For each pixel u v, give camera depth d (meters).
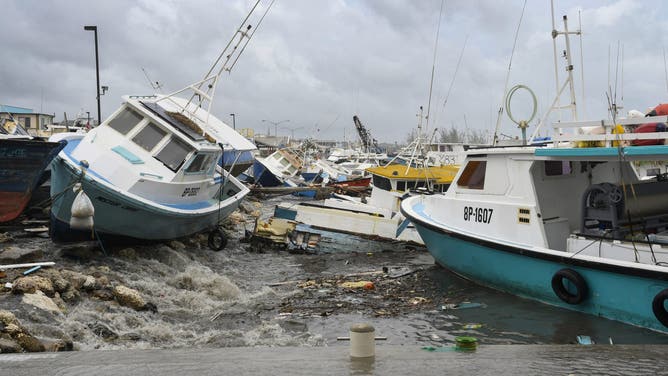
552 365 6.36
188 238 18.05
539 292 11.53
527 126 13.84
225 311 11.48
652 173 15.29
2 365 6.15
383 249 18.56
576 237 11.10
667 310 9.28
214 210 17.14
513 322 10.50
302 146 69.56
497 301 11.90
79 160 14.07
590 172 12.91
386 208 22.95
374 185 23.81
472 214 13.12
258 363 6.32
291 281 14.41
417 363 6.30
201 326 10.44
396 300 12.35
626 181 13.22
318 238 18.61
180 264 15.05
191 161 15.68
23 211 15.78
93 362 6.33
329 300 12.41
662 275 9.23
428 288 13.25
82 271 12.25
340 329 10.29
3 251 12.02
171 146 15.59
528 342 9.46
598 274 10.28
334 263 16.91
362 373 5.88
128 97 16.09
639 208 10.90
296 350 7.13
